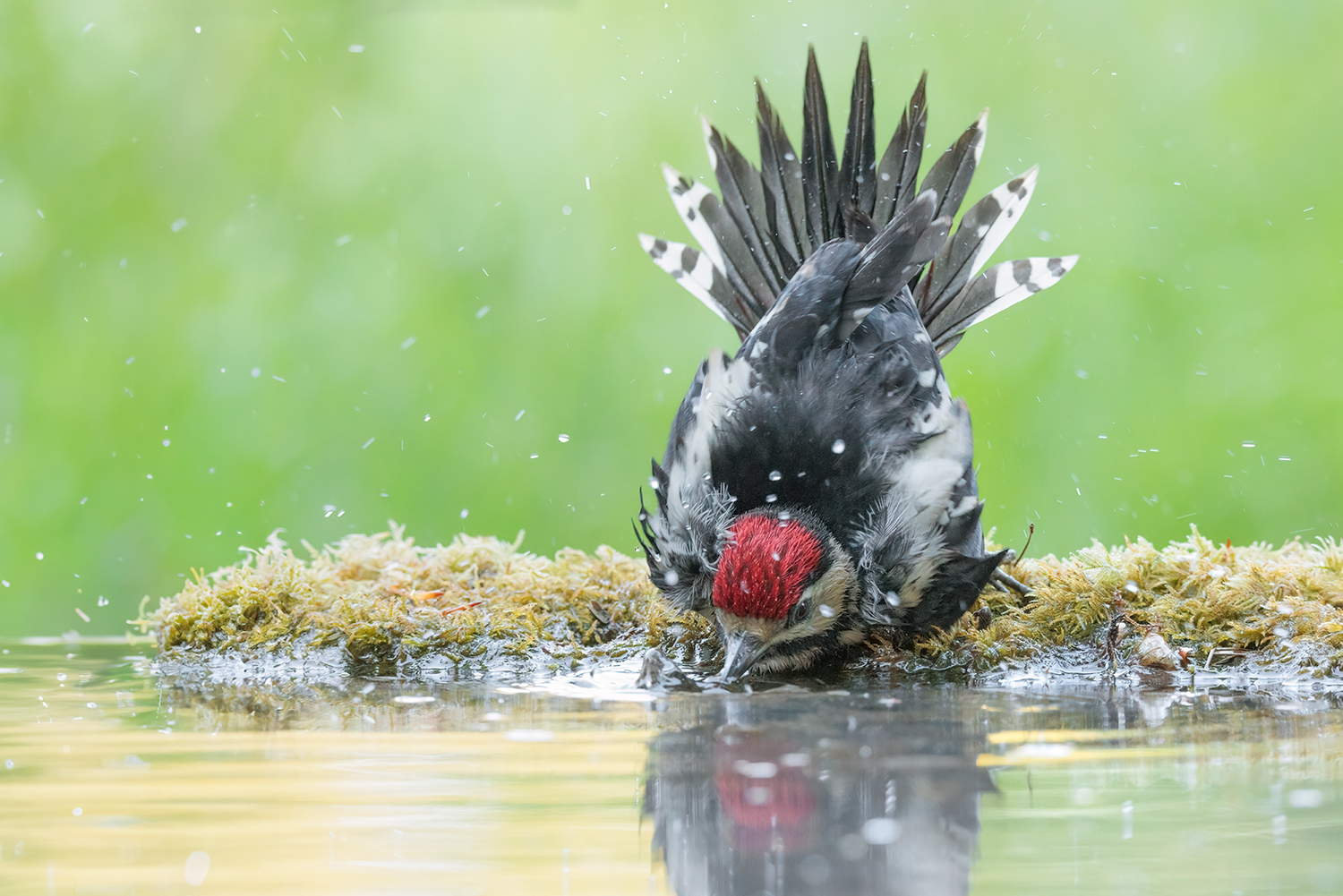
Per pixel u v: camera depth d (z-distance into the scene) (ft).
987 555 21.52
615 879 9.67
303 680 20.15
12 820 11.32
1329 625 19.98
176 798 11.94
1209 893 9.28
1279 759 13.42
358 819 11.23
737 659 19.80
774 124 26.66
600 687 19.27
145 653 24.31
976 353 48.01
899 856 10.53
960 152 26.66
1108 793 12.04
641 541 22.16
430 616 22.16
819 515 20.94
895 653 21.47
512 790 12.16
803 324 22.26
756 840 10.52
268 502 49.39
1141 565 22.13
